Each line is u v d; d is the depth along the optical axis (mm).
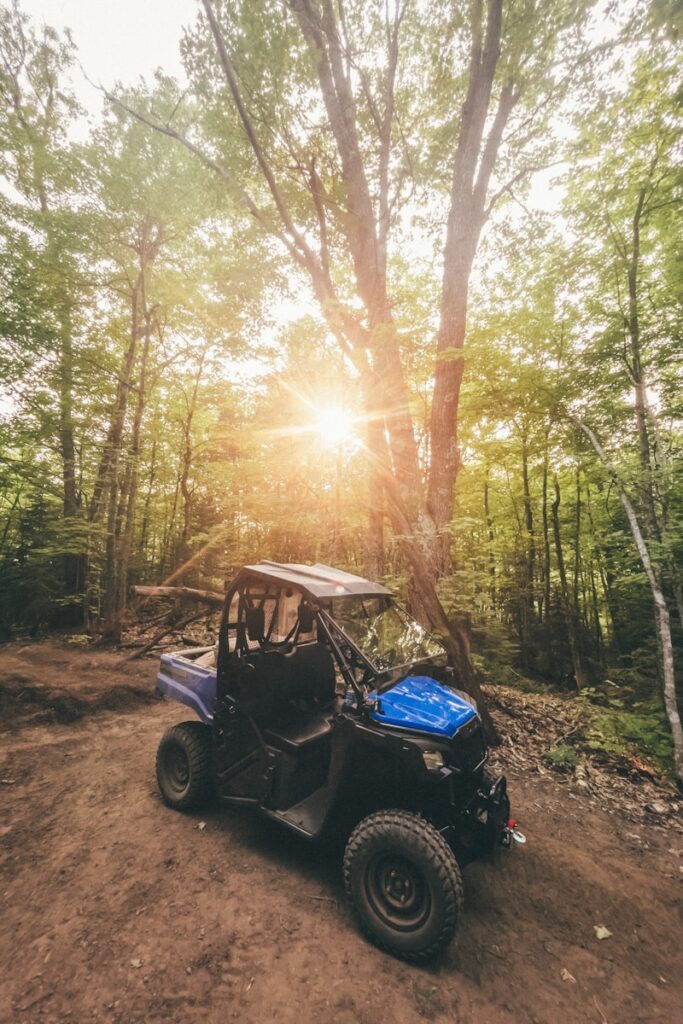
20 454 12070
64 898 2711
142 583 15148
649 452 7008
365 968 2336
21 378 10297
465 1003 2201
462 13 8039
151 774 4348
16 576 11195
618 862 3600
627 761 5469
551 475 12547
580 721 6750
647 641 8859
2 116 11484
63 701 5906
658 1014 2256
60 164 11109
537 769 5234
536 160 9586
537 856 3557
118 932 2463
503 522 14391
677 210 7125
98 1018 1979
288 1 7020
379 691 2918
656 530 6652
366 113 9047
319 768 3275
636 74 7273
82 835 3350
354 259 8211
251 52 6824
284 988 2188
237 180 8641
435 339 7945
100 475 12141
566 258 8008
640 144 7309
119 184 10938
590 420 7754
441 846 2354
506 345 9320
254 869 3027
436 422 7480
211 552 14109
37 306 10117
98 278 12477
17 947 2342
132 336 12070
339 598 3277
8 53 12891
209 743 3631
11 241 10125
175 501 16781
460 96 9312
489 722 5719
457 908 2279
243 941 2447
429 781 2506
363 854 2520
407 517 6727
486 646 9133
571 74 7734
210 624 11328
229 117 8031
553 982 2395
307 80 7746
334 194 8211
